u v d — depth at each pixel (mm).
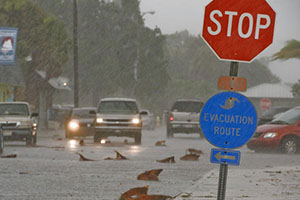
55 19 98438
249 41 15617
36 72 98500
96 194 22609
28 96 98688
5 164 33969
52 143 59531
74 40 88875
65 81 105250
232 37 15648
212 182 26344
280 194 22578
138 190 18375
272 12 15570
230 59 15648
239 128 15680
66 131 71000
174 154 44656
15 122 54438
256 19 15602
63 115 109375
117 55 154750
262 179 27719
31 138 55000
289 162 39344
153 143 61938
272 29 15586
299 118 49781
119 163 35531
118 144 57656
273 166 35938
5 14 93062
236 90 15695
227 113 15711
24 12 94125
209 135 15742
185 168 33156
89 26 156000
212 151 15758
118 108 60906
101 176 28500
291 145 48531
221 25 15648
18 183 25609
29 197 21750
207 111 15758
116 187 24625
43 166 33031
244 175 29531
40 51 96875
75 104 88625
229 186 24984
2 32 74812
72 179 27203
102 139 64312
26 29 94688
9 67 88438
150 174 27156
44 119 104562
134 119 59562
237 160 15648
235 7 15602
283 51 64250
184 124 76000
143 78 156750
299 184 25781
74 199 21375
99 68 150125
